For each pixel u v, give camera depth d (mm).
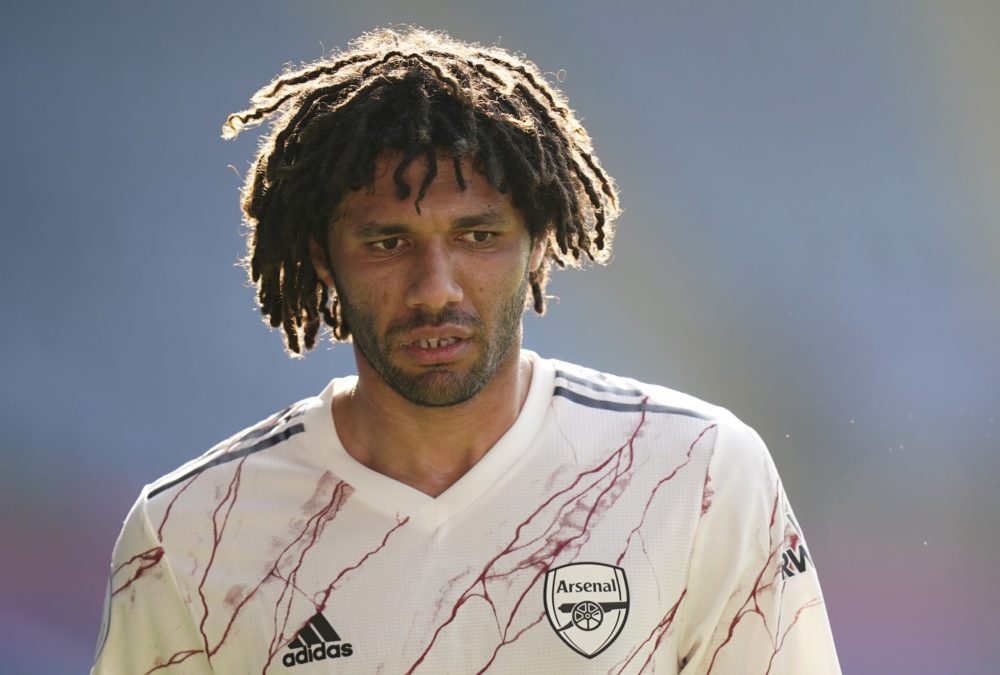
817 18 38250
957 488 24547
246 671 7465
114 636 7777
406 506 7500
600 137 37688
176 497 7812
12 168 35406
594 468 7664
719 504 7668
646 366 31031
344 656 7281
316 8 37875
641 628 7367
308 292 8219
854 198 36031
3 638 20703
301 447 7820
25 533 24219
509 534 7465
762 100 37938
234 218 34781
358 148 7234
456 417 7500
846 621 20344
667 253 34219
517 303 7355
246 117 8266
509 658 7246
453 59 7852
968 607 20672
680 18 38469
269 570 7523
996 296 32719
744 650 7586
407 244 7223
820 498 24500
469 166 7215
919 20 37906
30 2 37250
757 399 29984
